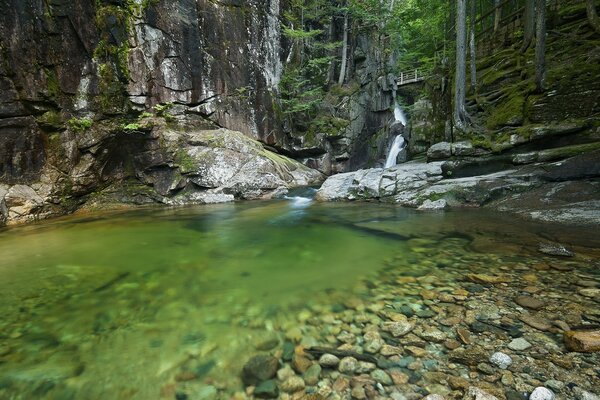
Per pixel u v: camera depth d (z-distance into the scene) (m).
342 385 2.34
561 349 2.56
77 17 11.91
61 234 8.06
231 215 10.35
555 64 11.46
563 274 4.04
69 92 11.73
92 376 2.56
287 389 2.33
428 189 9.95
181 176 14.01
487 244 5.48
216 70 17.36
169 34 15.11
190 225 8.88
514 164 9.52
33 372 2.62
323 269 4.87
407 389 2.26
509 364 2.42
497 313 3.18
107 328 3.29
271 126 20.70
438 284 4.00
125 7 13.51
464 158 10.65
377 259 5.16
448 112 15.04
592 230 5.82
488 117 12.00
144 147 13.94
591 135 8.59
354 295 3.83
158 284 4.48
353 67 28.64
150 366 2.66
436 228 6.93
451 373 2.38
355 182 12.59
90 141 12.18
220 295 4.02
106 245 6.83
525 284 3.81
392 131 28.33
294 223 8.59
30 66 10.58
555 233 5.83
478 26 20.66
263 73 20.39
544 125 9.32
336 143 24.62
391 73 31.11
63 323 3.42
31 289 4.39
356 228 7.50
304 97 23.97
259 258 5.61
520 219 7.11
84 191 12.25
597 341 2.50
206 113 16.78
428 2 22.78
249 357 2.72
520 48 13.72
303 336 3.00
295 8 23.41
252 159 15.46
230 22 18.20
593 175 7.45
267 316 3.42
